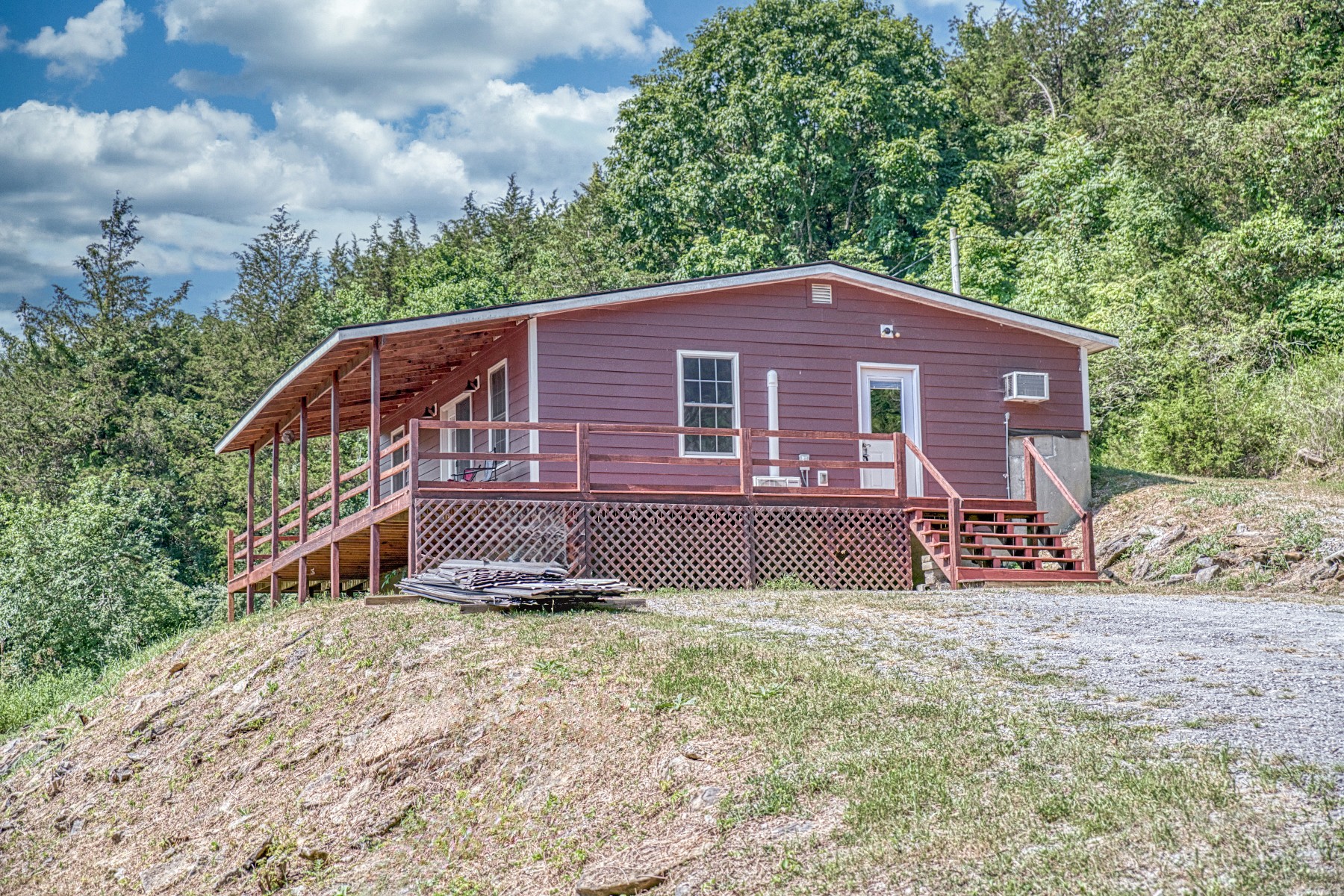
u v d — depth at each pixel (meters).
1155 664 9.10
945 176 43.22
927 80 43.91
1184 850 5.36
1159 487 20.16
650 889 6.42
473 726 9.34
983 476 19.48
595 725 8.58
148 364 47.22
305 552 18.59
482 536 14.91
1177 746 6.65
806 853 6.18
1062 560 16.94
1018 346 20.03
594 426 15.45
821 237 43.72
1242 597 14.09
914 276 39.78
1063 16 52.66
